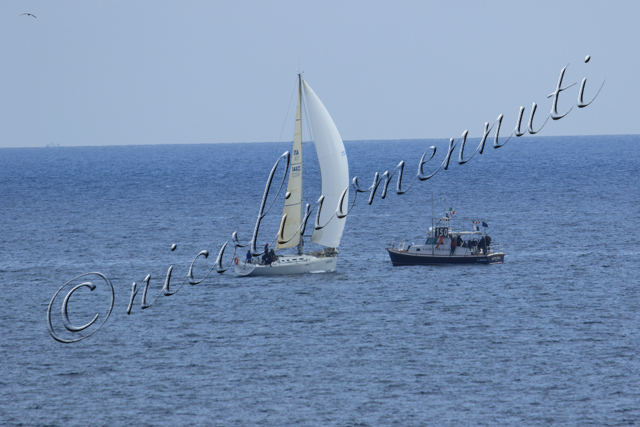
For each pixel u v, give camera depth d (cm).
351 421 19150
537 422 18975
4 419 19338
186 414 19600
